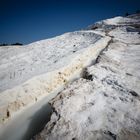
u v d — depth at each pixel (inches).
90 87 247.4
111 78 273.0
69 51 448.8
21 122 196.7
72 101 211.2
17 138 173.9
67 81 303.4
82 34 696.4
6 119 195.0
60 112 189.6
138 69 313.4
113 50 458.0
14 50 552.1
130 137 149.0
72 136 153.3
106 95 222.5
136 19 1170.6
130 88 236.7
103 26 1017.5
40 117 204.8
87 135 153.7
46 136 156.0
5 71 318.3
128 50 467.8
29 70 309.1
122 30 821.9
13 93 210.4
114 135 151.9
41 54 454.9
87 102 207.6
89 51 429.1
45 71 286.7
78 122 171.5
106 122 169.9
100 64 344.8
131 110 187.9
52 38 706.2
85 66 372.2
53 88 272.5
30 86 235.8
